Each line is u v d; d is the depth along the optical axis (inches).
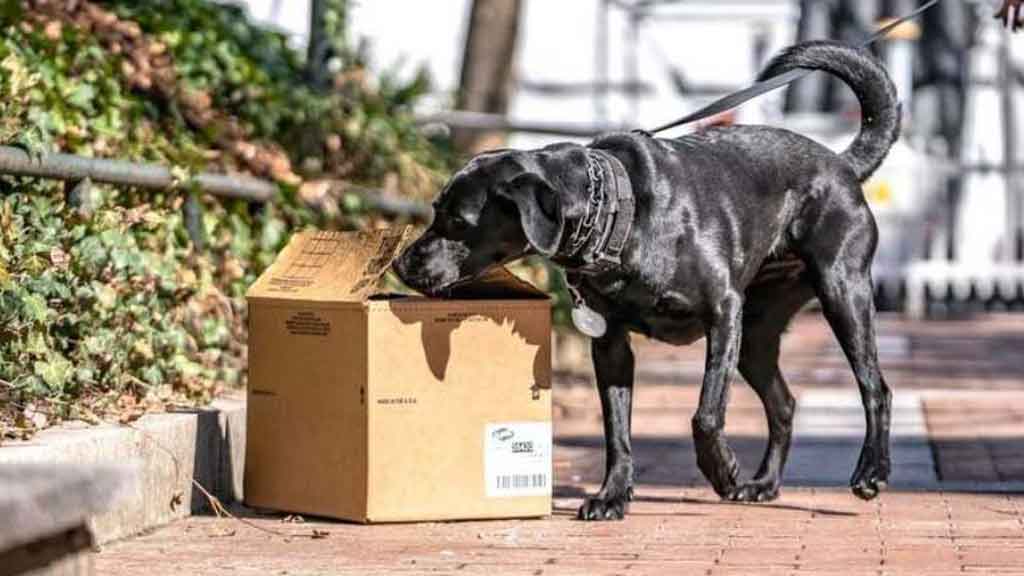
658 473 477.4
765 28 1290.6
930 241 1200.8
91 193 420.2
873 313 406.9
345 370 373.1
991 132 1256.2
